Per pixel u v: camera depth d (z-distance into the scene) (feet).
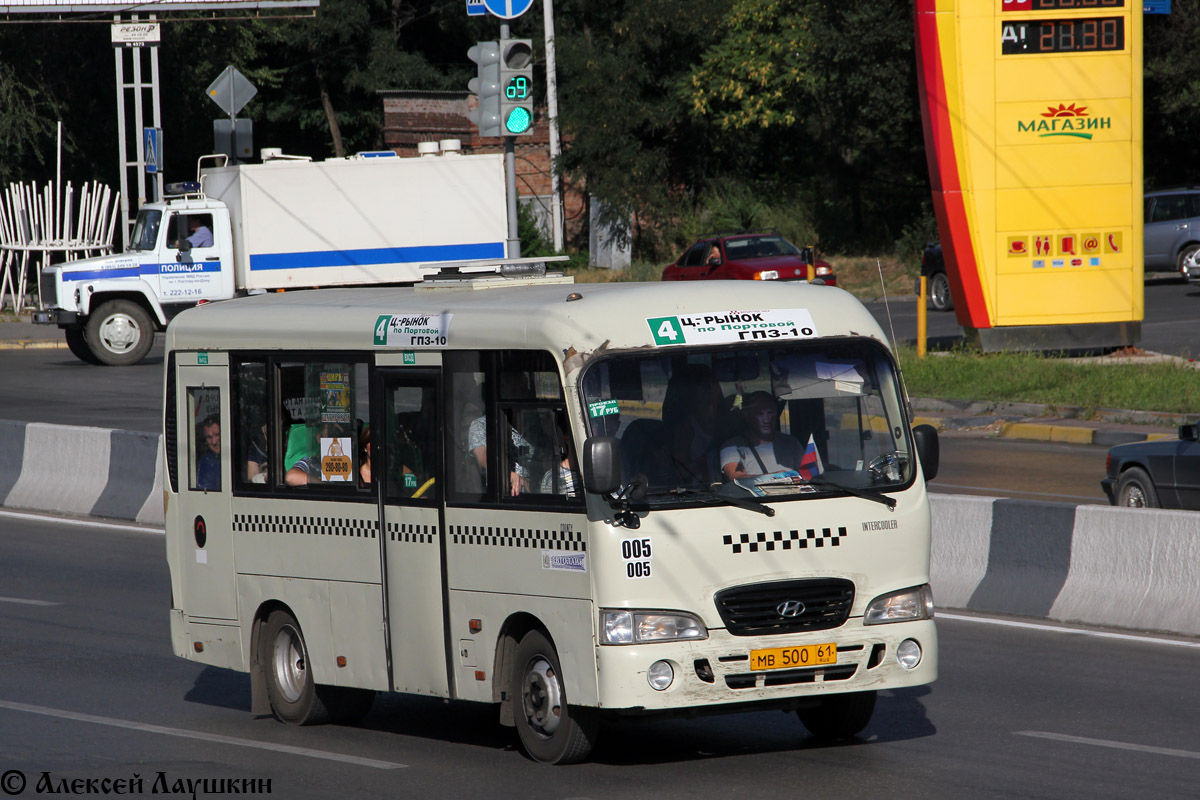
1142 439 206.69
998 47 268.21
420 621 91.56
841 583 83.76
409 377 91.97
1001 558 131.54
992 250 271.28
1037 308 272.72
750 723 96.73
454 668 89.97
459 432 89.20
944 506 136.15
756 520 82.43
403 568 92.32
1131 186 272.10
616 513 80.74
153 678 113.80
